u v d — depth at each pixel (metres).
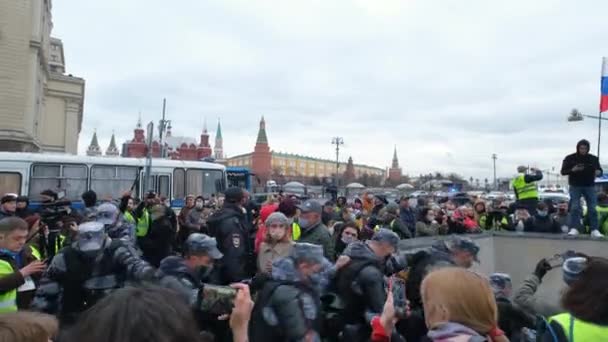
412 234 11.65
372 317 4.18
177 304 1.46
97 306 1.42
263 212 8.92
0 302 4.17
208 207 13.38
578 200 9.92
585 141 9.92
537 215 11.11
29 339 1.54
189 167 20.08
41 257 6.57
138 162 18.56
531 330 4.43
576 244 9.43
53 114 45.75
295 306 3.67
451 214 12.14
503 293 4.70
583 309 2.39
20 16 30.83
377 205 13.41
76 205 16.61
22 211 7.80
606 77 13.27
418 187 81.44
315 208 6.75
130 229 6.28
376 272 4.39
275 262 3.97
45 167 16.44
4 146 29.81
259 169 121.12
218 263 5.67
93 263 4.71
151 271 4.41
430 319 2.37
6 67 30.12
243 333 2.60
